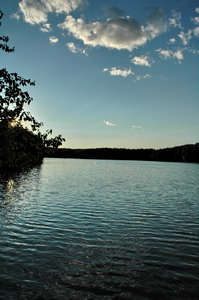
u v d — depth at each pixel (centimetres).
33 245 1361
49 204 2494
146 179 5866
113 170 9475
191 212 2284
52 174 6712
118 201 2781
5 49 740
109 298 897
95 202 2677
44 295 900
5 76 707
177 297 906
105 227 1752
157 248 1377
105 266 1142
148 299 895
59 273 1059
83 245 1393
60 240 1459
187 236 1589
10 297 879
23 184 4150
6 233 1545
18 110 749
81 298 893
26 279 1000
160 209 2400
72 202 2641
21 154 831
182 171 9381
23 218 1919
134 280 1023
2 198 2748
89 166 12481
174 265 1165
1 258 1180
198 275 1070
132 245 1414
